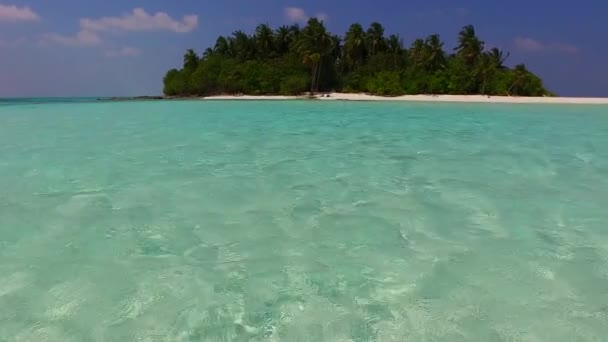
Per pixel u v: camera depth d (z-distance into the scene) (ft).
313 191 16.61
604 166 20.98
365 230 12.62
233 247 11.54
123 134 34.06
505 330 7.93
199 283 9.64
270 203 15.17
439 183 17.74
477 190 16.65
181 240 12.00
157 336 7.82
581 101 106.73
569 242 11.69
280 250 11.34
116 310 8.63
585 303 8.76
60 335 7.88
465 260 10.66
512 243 11.65
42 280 9.80
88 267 10.43
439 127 40.14
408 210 14.34
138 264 10.55
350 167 20.89
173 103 101.09
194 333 7.90
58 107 81.87
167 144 28.35
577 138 31.37
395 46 168.04
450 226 12.89
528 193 16.24
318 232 12.51
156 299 9.02
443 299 8.95
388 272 10.09
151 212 14.29
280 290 9.36
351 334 7.84
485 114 58.90
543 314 8.40
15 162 22.24
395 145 27.94
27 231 12.64
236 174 19.43
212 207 14.78
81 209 14.57
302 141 29.89
